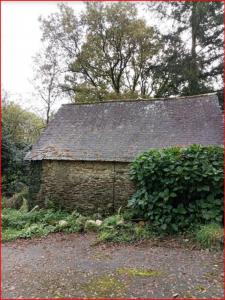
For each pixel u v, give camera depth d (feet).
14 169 54.39
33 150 41.91
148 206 26.96
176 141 36.52
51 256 22.24
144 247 23.40
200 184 25.73
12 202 45.24
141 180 27.37
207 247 21.91
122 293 15.40
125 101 46.52
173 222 25.85
